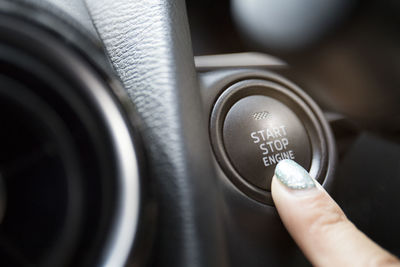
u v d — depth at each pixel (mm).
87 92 115
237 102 157
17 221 109
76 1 151
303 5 212
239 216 146
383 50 202
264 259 146
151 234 119
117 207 114
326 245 147
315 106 164
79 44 118
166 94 137
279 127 157
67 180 110
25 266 108
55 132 111
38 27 114
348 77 208
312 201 148
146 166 119
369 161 192
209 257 132
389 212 186
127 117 119
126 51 146
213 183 136
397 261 147
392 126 204
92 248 110
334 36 208
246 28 238
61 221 109
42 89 112
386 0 199
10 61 111
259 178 150
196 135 136
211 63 171
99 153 113
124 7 149
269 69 196
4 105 110
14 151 111
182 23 146
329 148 161
